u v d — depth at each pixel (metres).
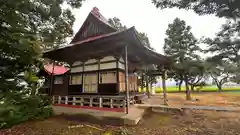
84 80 10.05
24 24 7.25
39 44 7.57
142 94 13.22
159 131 5.43
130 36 6.64
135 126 6.10
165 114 8.38
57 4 8.80
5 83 7.73
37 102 8.88
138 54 9.95
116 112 7.41
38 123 7.18
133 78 11.95
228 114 8.18
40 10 8.20
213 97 18.69
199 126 5.97
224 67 14.77
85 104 8.95
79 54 10.27
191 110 9.41
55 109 9.83
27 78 8.70
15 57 7.74
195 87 29.66
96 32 11.06
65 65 14.18
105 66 9.17
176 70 17.16
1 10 5.78
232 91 29.84
